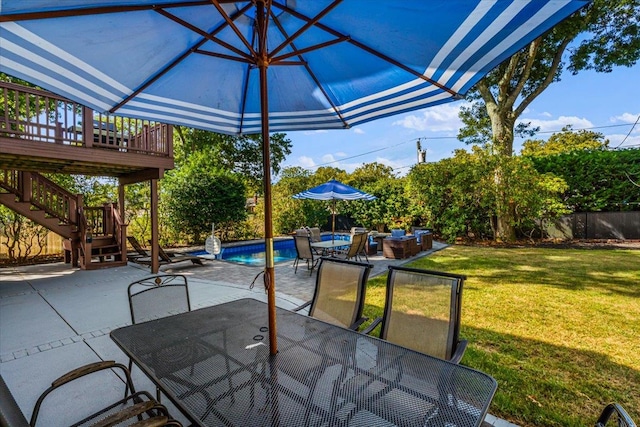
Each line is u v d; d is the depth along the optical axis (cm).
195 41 212
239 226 1377
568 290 514
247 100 283
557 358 301
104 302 503
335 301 285
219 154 1669
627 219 1048
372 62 230
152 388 263
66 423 222
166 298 284
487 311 426
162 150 740
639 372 276
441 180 1141
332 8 176
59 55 181
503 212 1047
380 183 1485
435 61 211
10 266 818
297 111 299
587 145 2297
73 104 630
